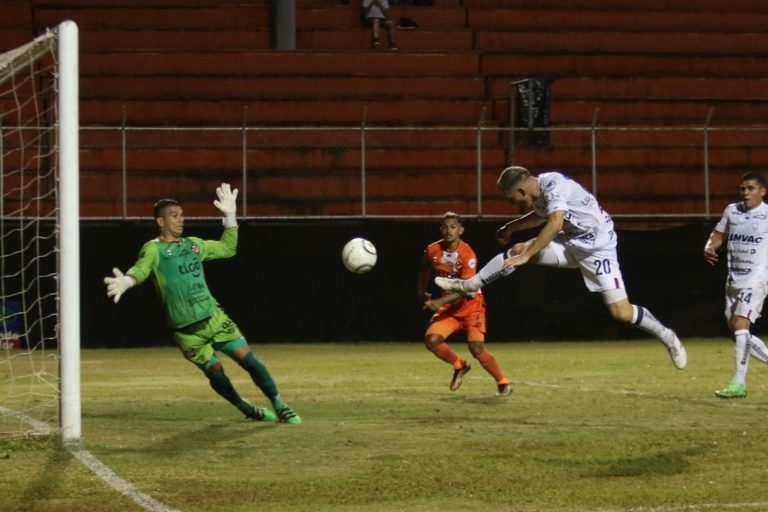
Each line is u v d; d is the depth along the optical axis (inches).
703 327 1968.5
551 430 770.2
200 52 2263.8
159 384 1202.0
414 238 1920.5
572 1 2524.6
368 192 2122.3
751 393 1032.8
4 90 2111.2
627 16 2511.1
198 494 556.1
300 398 1017.5
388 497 550.0
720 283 1971.0
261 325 1902.1
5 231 1817.2
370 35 2396.7
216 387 823.7
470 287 799.7
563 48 2442.2
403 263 1918.1
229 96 2230.6
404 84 2279.8
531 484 578.9
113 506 527.5
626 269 1953.7
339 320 1910.7
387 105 2236.7
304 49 2321.6
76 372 727.7
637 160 2208.4
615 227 2097.7
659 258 1959.9
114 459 658.2
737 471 612.1
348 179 2119.8
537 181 821.9
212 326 804.0
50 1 2357.3
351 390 1102.4
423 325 1920.5
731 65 2433.6
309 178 2107.5
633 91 2336.4
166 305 797.2
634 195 2178.9
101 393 1093.8
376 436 746.8
